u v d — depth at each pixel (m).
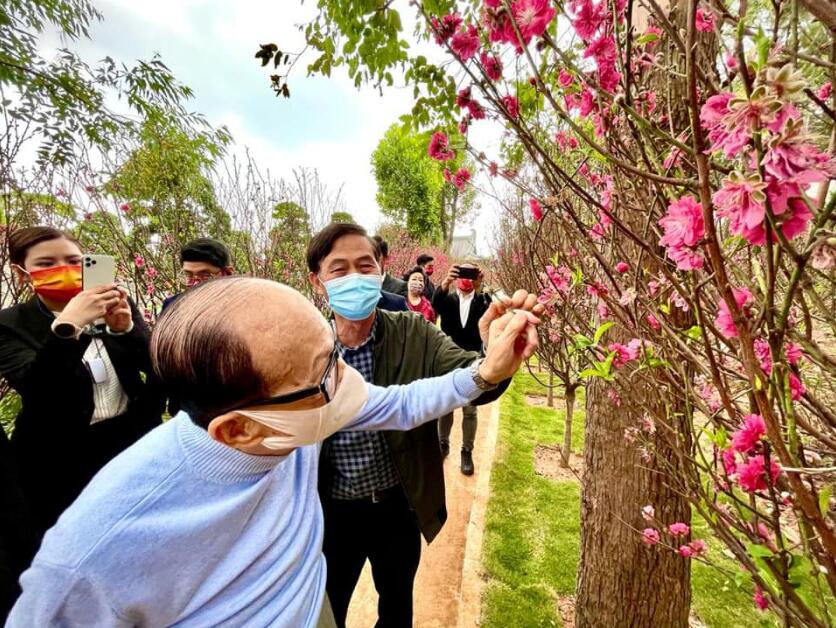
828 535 0.57
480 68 0.81
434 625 2.21
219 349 0.61
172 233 4.61
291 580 0.79
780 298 1.07
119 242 4.31
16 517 1.25
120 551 0.58
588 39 0.88
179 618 0.67
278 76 1.57
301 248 5.01
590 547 1.83
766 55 0.42
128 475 0.62
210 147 4.60
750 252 0.74
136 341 1.86
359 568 1.62
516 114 0.94
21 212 3.31
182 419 0.70
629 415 1.63
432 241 21.19
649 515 1.51
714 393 1.15
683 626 1.77
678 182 0.60
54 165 3.54
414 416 1.12
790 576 0.70
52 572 0.57
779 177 0.41
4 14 2.90
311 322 0.68
